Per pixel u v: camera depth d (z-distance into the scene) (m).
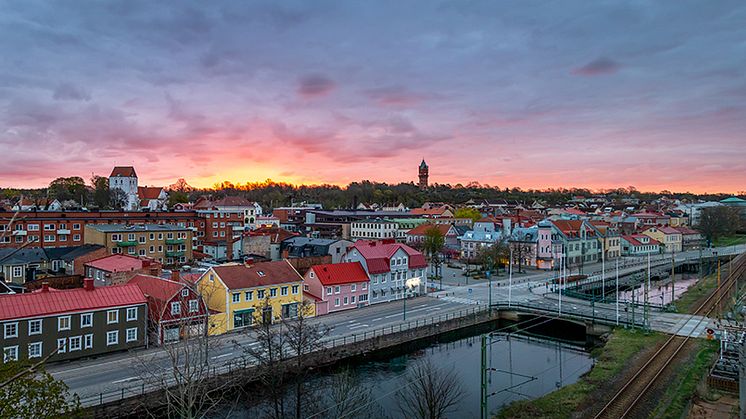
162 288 67.12
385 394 54.25
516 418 45.50
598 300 100.69
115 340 60.09
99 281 85.56
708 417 44.16
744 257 164.12
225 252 131.88
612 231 173.38
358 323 78.31
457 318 82.56
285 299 79.00
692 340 68.81
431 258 135.50
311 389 55.03
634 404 46.94
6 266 91.75
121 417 46.78
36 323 54.94
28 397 29.91
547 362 67.06
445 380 50.91
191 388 36.31
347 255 97.56
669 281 132.12
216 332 69.50
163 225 131.12
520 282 118.94
